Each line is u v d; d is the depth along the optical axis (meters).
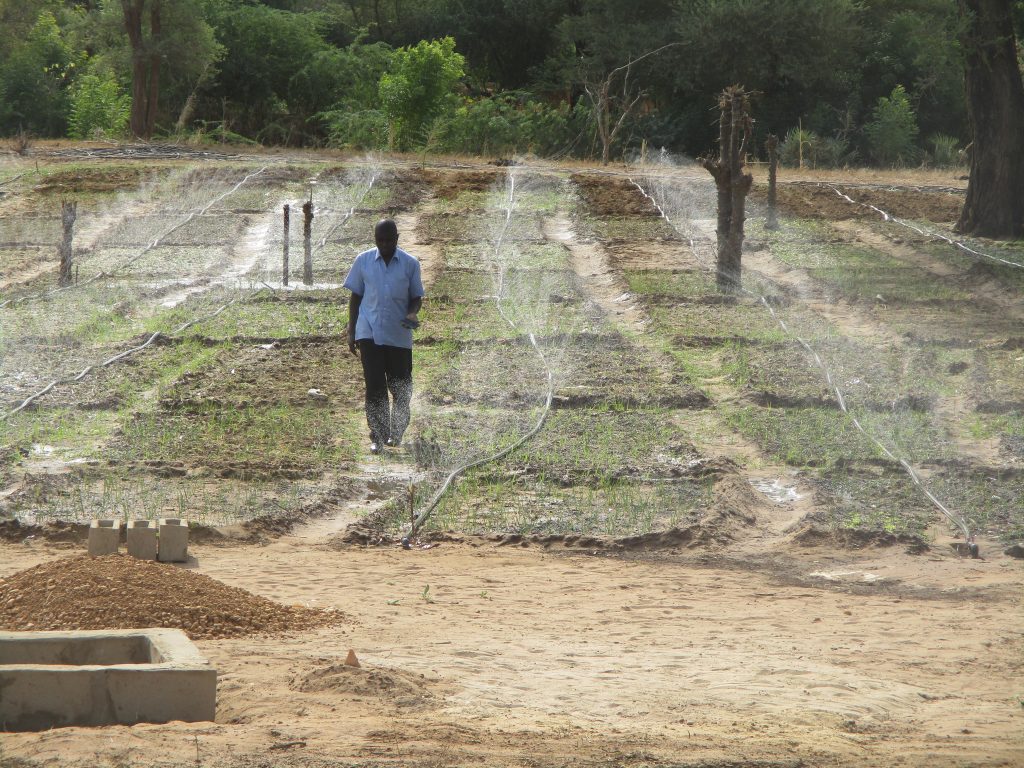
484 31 68.00
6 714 5.14
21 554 9.49
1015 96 30.45
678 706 5.87
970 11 30.38
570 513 11.24
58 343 18.41
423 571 9.40
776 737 5.36
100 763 4.37
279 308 21.67
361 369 17.14
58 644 5.83
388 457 13.01
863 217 32.69
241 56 62.22
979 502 11.77
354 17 71.50
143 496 11.22
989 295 23.75
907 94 59.34
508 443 13.48
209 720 5.31
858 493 11.98
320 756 4.59
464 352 18.31
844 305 22.64
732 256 23.86
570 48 63.62
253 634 7.07
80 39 56.84
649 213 32.81
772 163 30.77
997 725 5.79
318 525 10.88
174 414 14.47
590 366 17.39
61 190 34.47
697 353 18.53
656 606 8.46
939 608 8.60
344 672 5.93
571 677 6.41
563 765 4.67
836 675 6.64
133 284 23.81
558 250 27.42
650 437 13.80
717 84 57.09
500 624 7.75
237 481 11.95
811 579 9.52
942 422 14.89
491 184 36.25
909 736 5.54
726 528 10.81
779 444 13.62
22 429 13.53
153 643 5.80
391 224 13.13
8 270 25.11
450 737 5.02
